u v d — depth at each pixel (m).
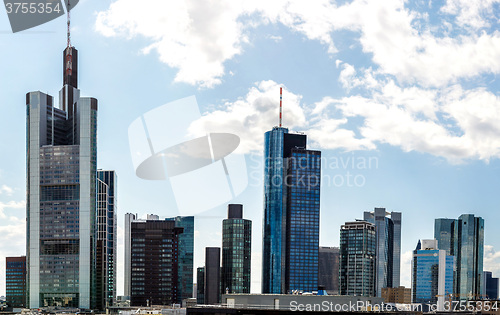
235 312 161.38
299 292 193.00
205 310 163.25
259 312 160.50
